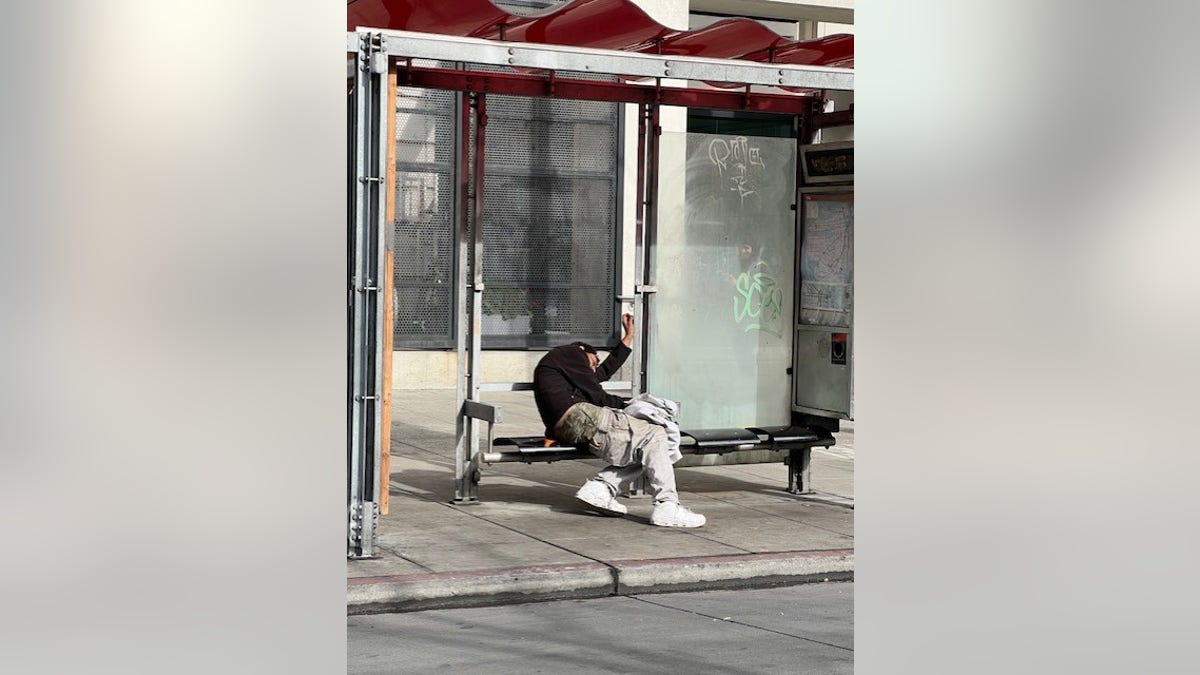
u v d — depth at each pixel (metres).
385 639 6.49
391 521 8.93
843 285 10.07
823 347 10.26
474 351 9.61
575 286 17.16
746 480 11.13
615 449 9.12
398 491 10.14
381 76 7.82
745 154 10.35
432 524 8.87
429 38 8.11
